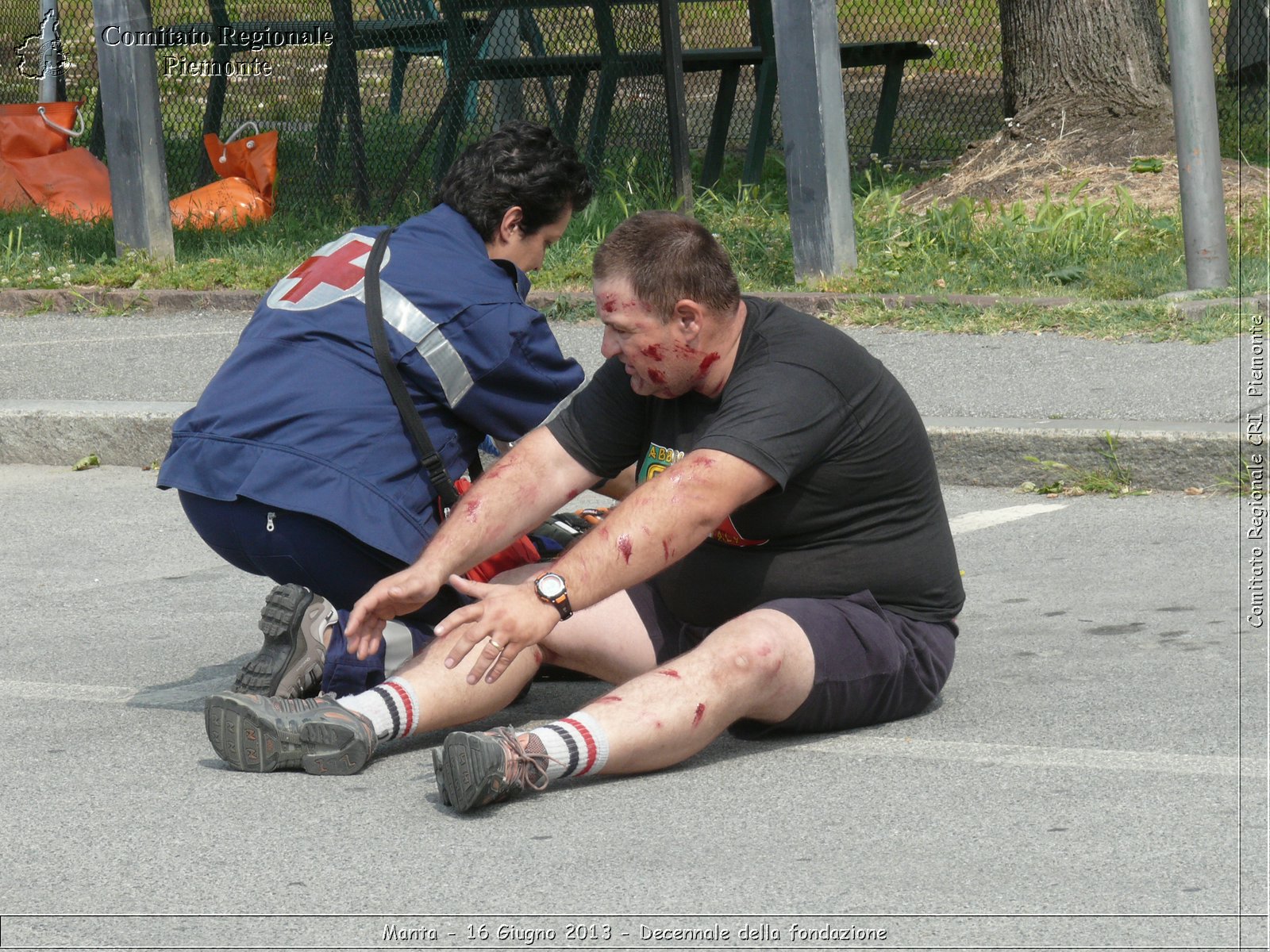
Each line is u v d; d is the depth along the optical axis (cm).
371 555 1415
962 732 1388
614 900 1084
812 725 1351
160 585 2022
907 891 1083
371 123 5200
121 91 4000
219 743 1353
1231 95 5519
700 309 1268
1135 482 2267
